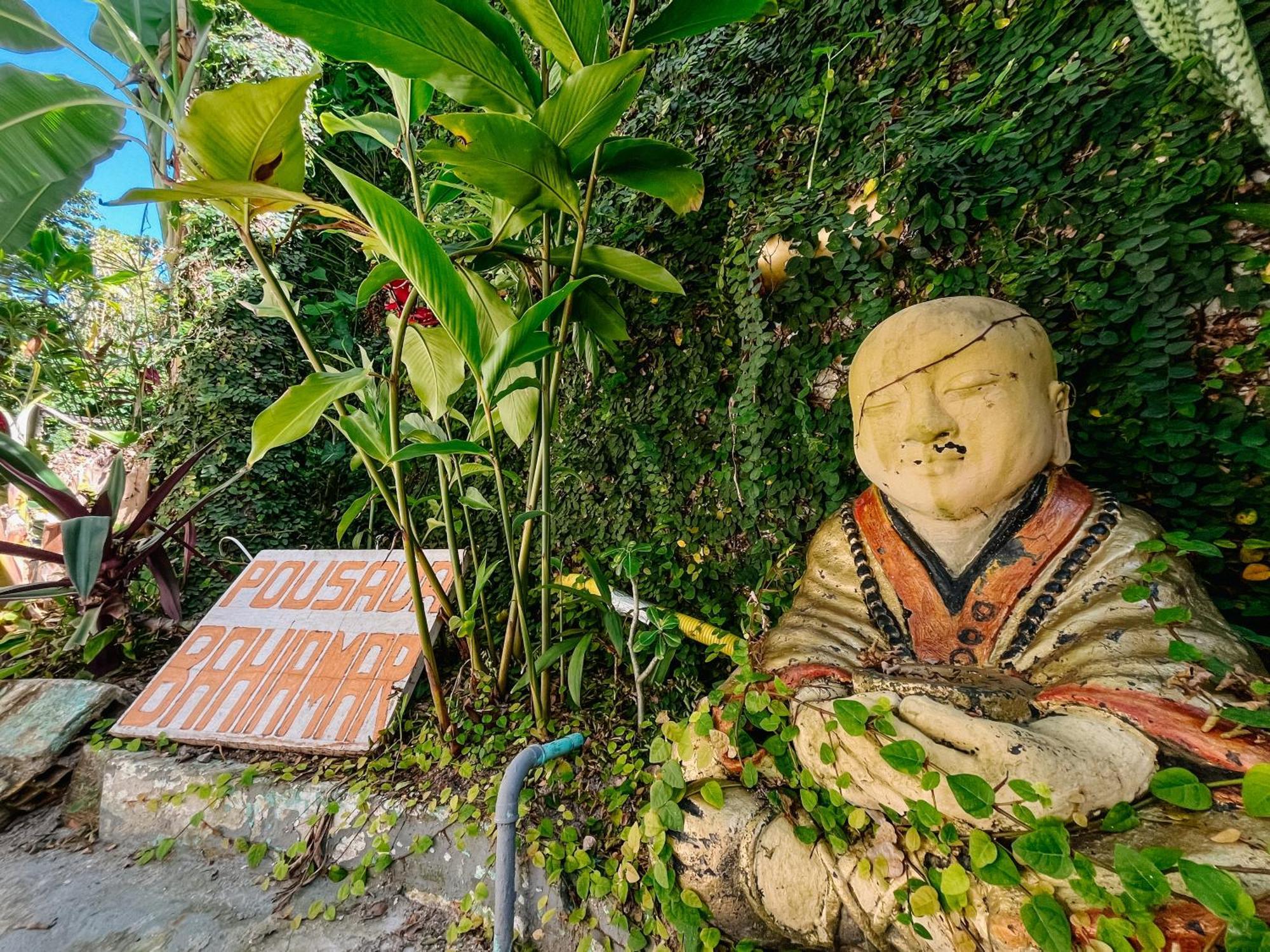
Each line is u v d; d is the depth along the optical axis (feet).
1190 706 2.74
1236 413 4.44
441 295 4.47
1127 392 4.85
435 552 8.24
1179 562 3.50
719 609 6.81
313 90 13.30
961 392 3.63
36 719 7.34
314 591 8.18
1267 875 2.25
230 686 7.13
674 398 8.20
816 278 6.70
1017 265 5.50
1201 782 2.58
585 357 8.05
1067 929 2.39
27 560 10.14
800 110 7.70
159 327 12.93
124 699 7.78
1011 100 5.82
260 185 4.49
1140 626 3.19
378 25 4.16
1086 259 5.09
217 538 11.12
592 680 7.00
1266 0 4.46
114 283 13.11
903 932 3.17
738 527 7.17
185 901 5.43
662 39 5.14
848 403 6.22
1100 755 2.68
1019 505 3.79
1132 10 5.13
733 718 3.78
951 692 3.09
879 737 3.02
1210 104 4.60
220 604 8.18
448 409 6.83
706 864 3.76
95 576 7.14
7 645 8.77
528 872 4.87
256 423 4.85
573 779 5.47
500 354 4.71
